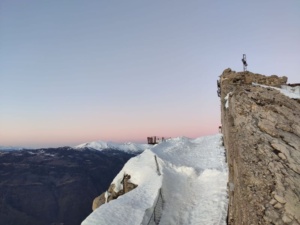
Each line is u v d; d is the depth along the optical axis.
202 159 27.97
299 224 8.80
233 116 19.05
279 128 15.59
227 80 27.72
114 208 19.33
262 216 9.26
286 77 27.00
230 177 18.36
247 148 13.51
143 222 17.81
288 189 10.41
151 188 22.50
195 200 21.16
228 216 17.42
